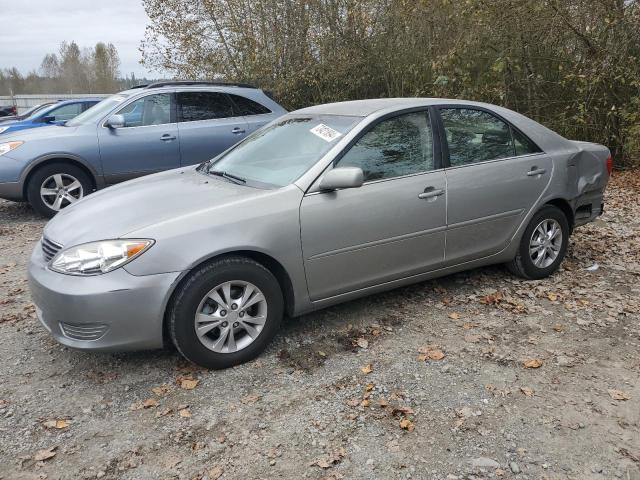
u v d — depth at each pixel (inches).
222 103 334.3
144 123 313.6
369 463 108.4
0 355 151.6
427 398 128.5
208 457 111.1
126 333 129.3
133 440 116.4
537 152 190.2
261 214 139.5
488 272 203.9
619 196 332.8
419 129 167.8
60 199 299.3
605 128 398.3
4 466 109.2
